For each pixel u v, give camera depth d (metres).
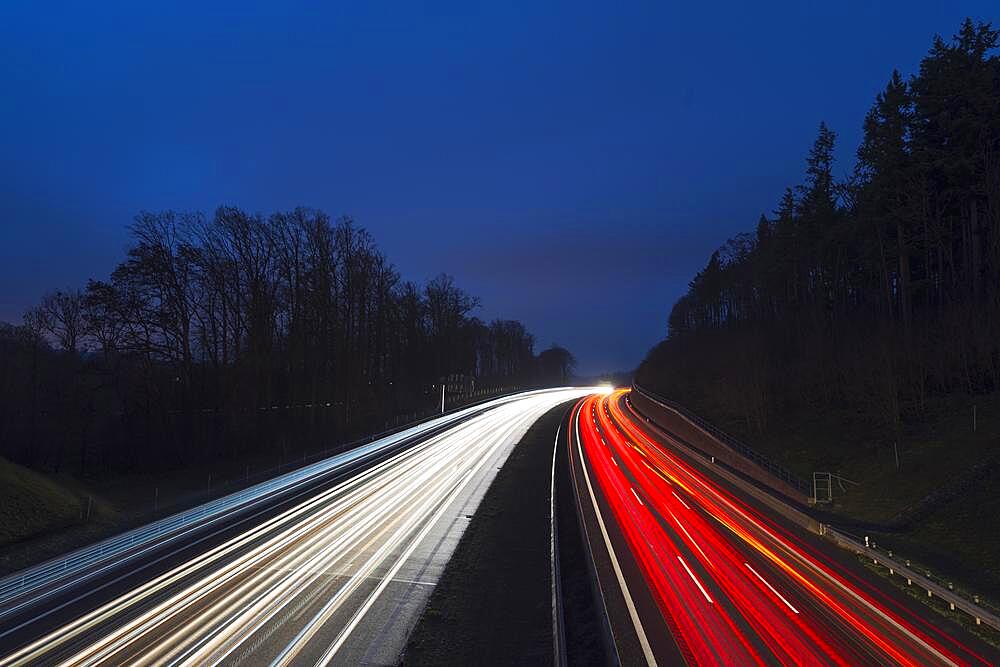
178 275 49.50
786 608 17.50
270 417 53.44
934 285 48.19
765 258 73.25
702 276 109.62
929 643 15.29
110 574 20.33
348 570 21.03
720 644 15.18
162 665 14.17
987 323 36.03
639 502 31.72
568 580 20.42
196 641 15.43
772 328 70.19
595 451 50.22
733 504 31.39
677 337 126.69
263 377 54.34
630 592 18.80
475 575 20.95
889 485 29.94
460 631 16.50
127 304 46.62
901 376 37.91
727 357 71.56
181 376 48.53
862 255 53.66
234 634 15.88
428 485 36.12
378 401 70.12
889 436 35.34
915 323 44.22
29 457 42.47
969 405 34.06
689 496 33.25
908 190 45.59
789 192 65.94
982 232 44.47
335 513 29.02
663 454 48.69
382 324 76.06
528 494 34.09
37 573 19.91
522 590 19.61
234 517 28.27
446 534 25.86
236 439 48.59
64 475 38.56
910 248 45.16
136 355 45.94
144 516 28.81
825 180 58.66
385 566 21.56
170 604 17.80
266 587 19.27
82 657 14.50
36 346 52.06
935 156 44.62
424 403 85.44
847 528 25.77
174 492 36.12
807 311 62.50
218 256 52.62
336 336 63.62
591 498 32.62
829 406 44.81
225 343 52.41
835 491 32.09
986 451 27.98
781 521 27.95
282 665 14.27
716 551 23.09
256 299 54.69
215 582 19.62
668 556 22.45
